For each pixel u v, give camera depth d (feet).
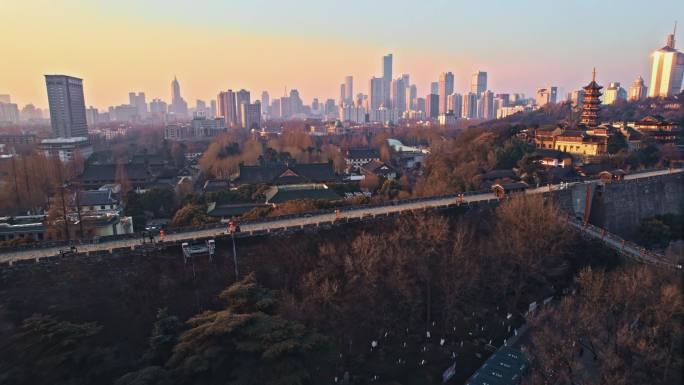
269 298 142.00
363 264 183.32
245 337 117.80
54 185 384.88
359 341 179.32
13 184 371.56
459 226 237.04
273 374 110.32
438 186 329.52
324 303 168.66
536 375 147.33
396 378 163.12
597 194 307.17
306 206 268.21
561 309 182.09
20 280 160.56
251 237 196.13
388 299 186.50
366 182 437.58
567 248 236.43
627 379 135.13
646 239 282.15
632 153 436.35
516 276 218.79
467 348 184.24
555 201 278.46
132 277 173.37
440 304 201.98
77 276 166.61
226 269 185.68
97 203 337.52
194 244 188.14
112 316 161.99
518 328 198.49
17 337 125.39
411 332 191.42
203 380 113.70
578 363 149.07
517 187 301.63
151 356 131.44
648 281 168.86
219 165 551.18
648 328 148.97
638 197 321.52
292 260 196.34
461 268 198.39
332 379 157.38
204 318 124.47
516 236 215.31
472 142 502.38
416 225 220.23
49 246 191.11
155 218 375.04
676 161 425.28
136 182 480.64
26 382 117.19
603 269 201.57
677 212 346.95
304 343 116.47
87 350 126.31
